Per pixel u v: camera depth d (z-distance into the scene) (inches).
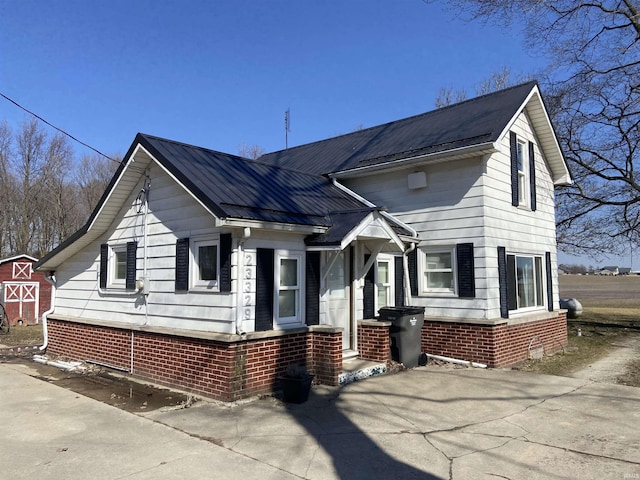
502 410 268.5
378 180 473.7
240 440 218.4
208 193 287.9
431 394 302.0
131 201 388.5
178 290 331.6
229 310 293.0
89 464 190.7
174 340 327.6
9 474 181.6
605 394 304.7
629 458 198.5
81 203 1514.5
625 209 692.1
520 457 200.1
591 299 1523.1
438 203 431.2
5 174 1363.2
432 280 438.9
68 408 273.3
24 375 373.1
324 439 220.5
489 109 464.4
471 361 399.2
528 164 490.0
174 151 343.6
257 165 413.4
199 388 304.2
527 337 443.5
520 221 465.4
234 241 294.2
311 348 331.6
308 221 327.0
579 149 701.9
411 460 196.5
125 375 371.2
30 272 784.3
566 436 226.1
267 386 302.0
